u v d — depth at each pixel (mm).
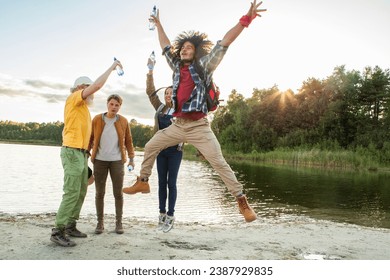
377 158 41844
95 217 8016
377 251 5797
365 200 14695
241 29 3436
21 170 24422
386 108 60250
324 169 36469
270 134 63469
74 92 5035
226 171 3867
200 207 11812
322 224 8219
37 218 7070
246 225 7922
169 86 5602
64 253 4566
